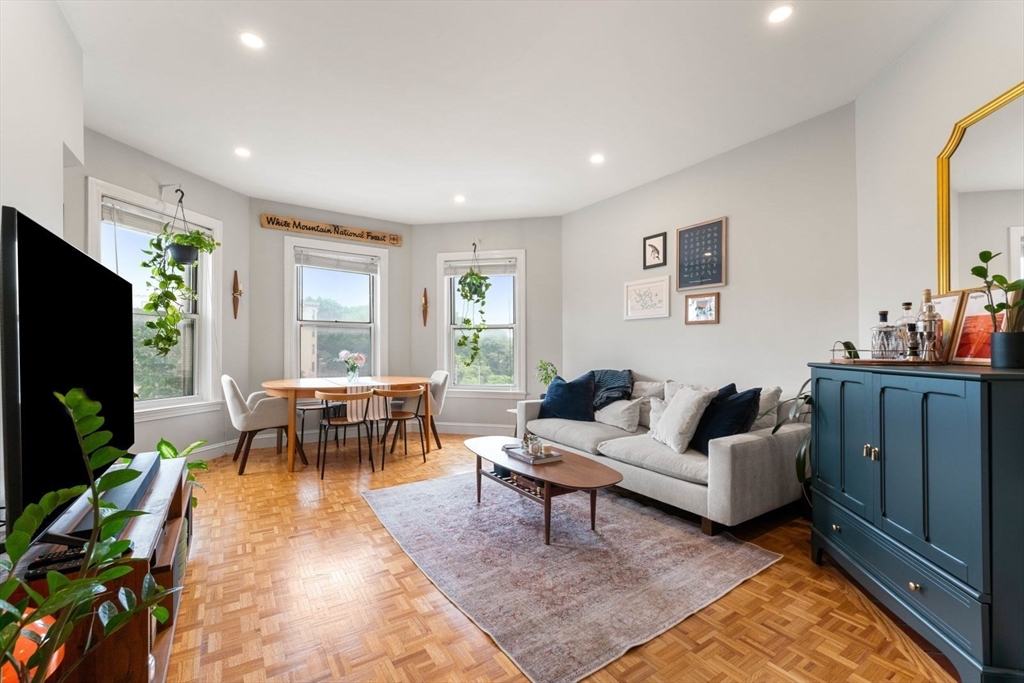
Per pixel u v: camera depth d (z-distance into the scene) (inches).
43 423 41.3
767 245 124.6
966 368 61.7
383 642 61.7
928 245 85.6
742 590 74.5
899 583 62.2
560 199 179.9
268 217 179.3
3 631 26.7
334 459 162.7
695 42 85.3
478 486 116.1
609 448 120.3
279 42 84.4
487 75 95.4
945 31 78.9
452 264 213.3
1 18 56.5
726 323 135.1
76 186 116.5
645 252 161.3
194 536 95.7
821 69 95.0
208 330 158.4
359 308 205.6
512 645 60.7
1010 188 67.5
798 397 103.1
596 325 183.0
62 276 45.8
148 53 87.4
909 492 60.8
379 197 177.5
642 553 87.7
